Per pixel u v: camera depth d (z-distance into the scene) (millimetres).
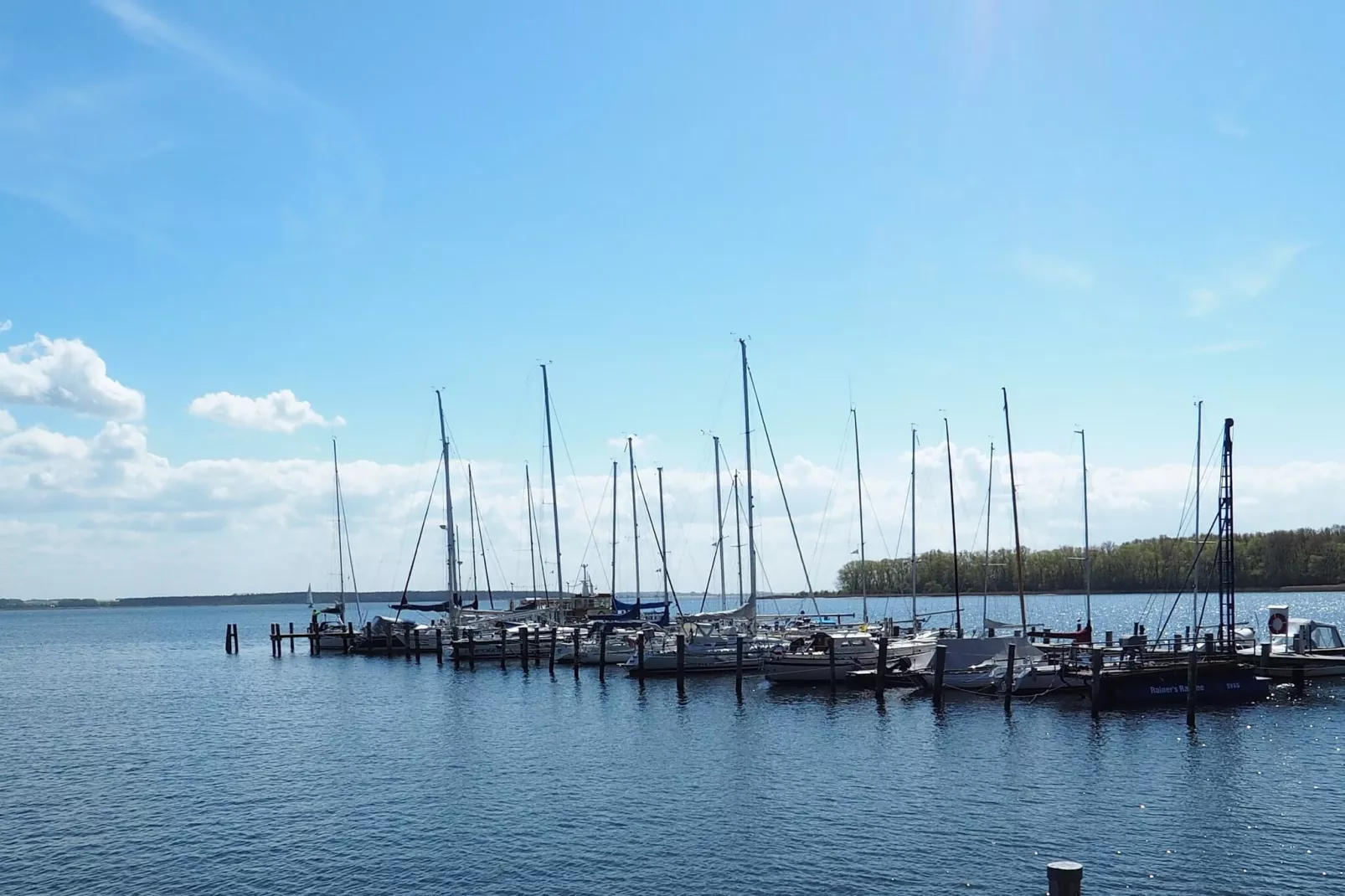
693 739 45375
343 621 108688
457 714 55188
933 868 26844
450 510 90812
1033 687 53344
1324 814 31156
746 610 71062
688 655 66500
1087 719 47156
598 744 44875
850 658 60469
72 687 78000
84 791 38375
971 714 49344
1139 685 50344
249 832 31984
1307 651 59344
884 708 52062
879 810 32500
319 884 26938
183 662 101125
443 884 26688
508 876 27188
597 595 90750
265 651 113125
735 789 35750
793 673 60562
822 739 44438
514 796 35531
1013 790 34531
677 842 29656
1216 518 61438
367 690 68312
